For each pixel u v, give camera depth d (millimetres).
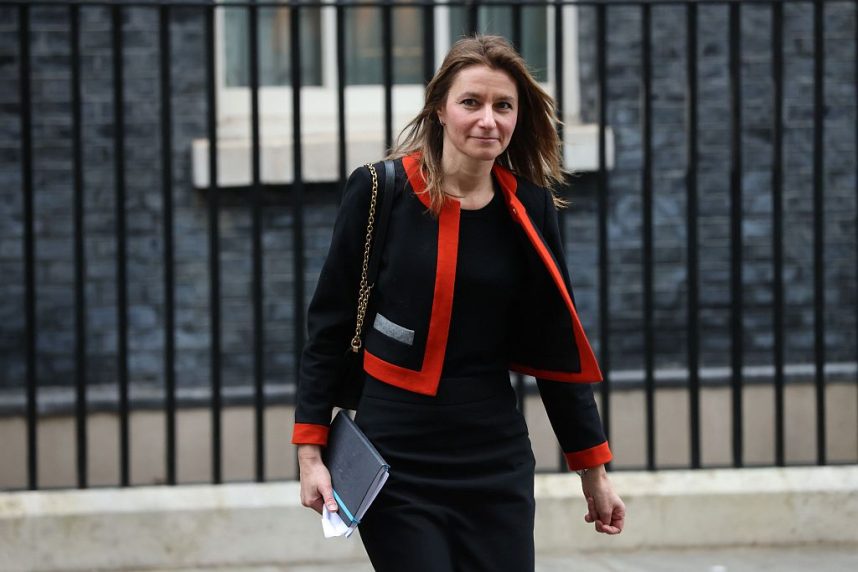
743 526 6762
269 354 9719
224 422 9438
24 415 9234
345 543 6602
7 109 9398
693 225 6836
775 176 6844
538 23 10102
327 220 9695
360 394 3949
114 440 9367
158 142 9570
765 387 9820
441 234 3711
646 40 6734
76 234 6562
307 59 10070
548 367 3916
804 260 10070
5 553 6426
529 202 3830
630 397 9727
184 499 6562
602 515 4051
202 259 9641
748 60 9922
